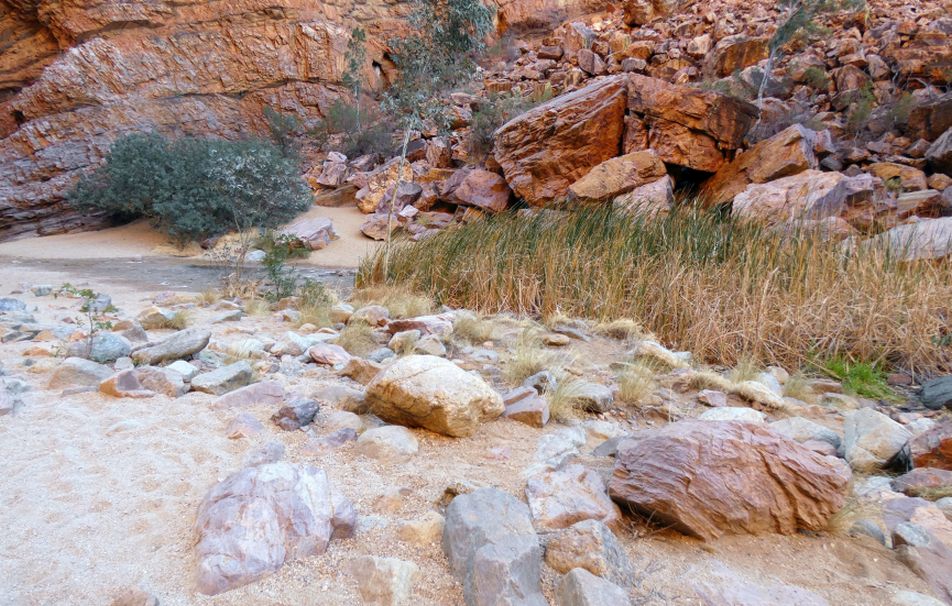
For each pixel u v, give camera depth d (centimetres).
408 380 282
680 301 569
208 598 155
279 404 316
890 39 1992
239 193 1730
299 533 179
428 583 166
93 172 2192
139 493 211
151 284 1061
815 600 163
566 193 1556
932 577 180
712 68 2339
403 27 3170
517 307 664
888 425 305
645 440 227
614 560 171
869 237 645
